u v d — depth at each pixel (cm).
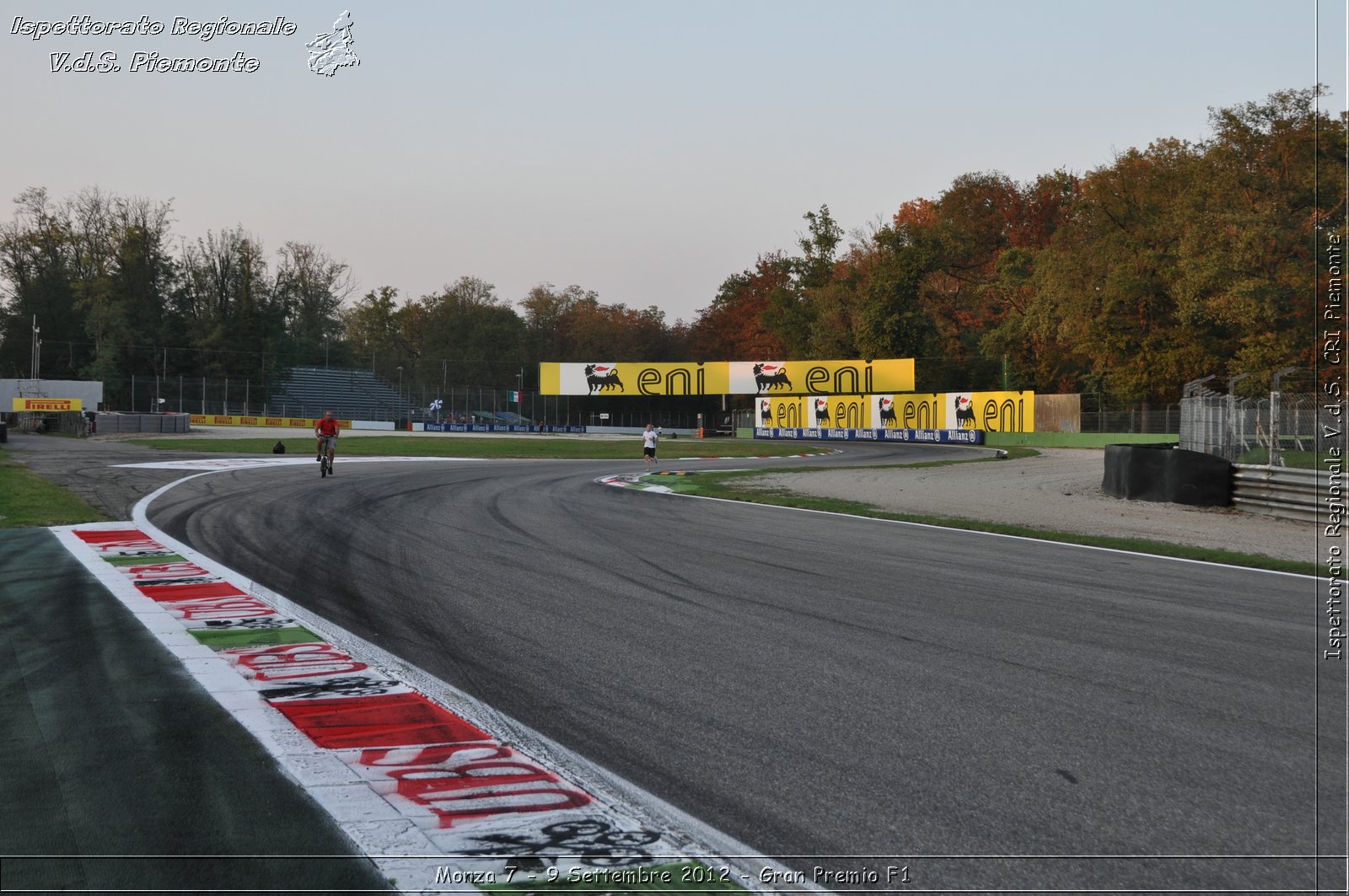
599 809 416
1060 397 5675
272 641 719
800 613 841
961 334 7706
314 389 8656
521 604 873
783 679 626
